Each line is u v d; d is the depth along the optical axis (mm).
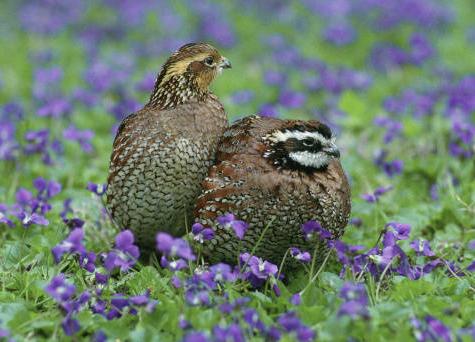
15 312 9055
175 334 8562
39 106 18953
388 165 13750
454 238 11844
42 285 9711
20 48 24844
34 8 28031
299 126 10266
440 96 19234
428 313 8859
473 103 16359
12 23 27281
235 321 8586
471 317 9039
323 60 23734
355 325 8422
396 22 26344
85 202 12844
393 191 13727
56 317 9008
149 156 10969
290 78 22109
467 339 8320
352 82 20484
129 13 27594
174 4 29562
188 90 11398
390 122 14914
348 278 9859
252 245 10289
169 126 11023
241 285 9805
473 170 14320
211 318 8617
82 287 9938
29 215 10969
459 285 9852
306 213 10195
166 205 11094
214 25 25609
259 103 19438
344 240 11836
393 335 8469
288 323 8289
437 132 15812
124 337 8633
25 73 22219
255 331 8531
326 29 25688
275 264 10602
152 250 11727
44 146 14078
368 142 16219
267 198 10117
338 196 10391
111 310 9047
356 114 17250
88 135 14375
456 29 27281
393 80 21797
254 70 22625
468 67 23203
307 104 19578
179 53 11500
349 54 24906
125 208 11219
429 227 12422
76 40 25906
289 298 9383
